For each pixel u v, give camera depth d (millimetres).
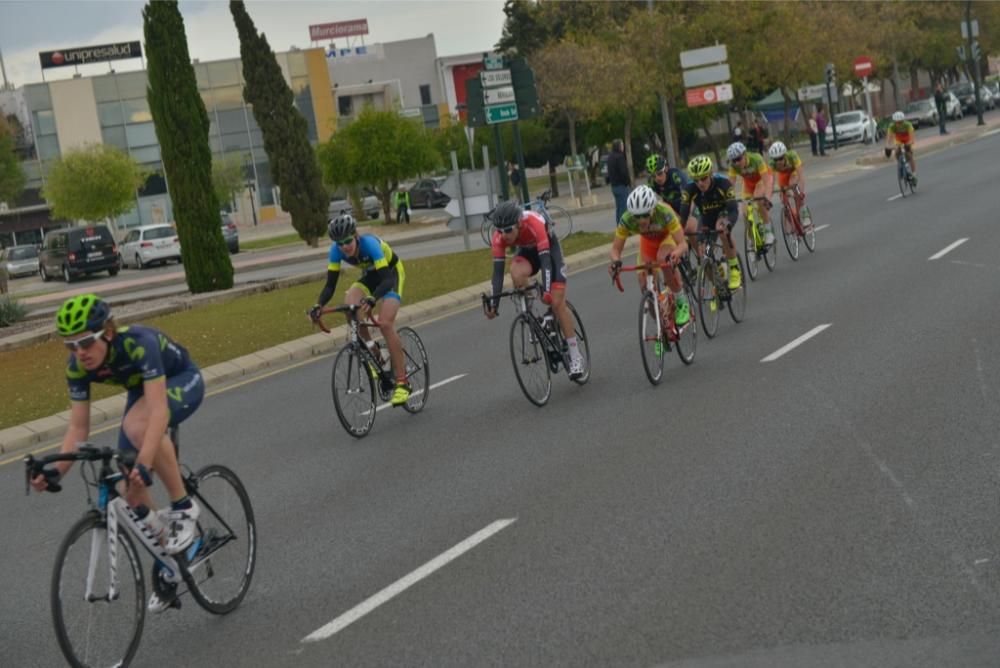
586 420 12977
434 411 14773
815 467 10000
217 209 34438
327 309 13852
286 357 21094
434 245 49375
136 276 55719
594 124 79062
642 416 12805
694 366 15188
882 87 122188
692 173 17281
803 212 24984
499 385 15938
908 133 35031
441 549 9070
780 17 73438
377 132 69938
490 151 84375
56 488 7578
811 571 7586
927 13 110625
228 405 17344
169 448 7902
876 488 9227
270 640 7664
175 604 8008
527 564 8422
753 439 11180
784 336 16375
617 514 9352
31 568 10266
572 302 23141
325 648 7383
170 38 33844
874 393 12453
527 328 14000
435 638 7270
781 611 6992
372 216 84312
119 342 7637
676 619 7055
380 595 8219
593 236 35938
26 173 93938
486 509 10023
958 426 10781
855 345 15117
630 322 19719
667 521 9008
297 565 9219
